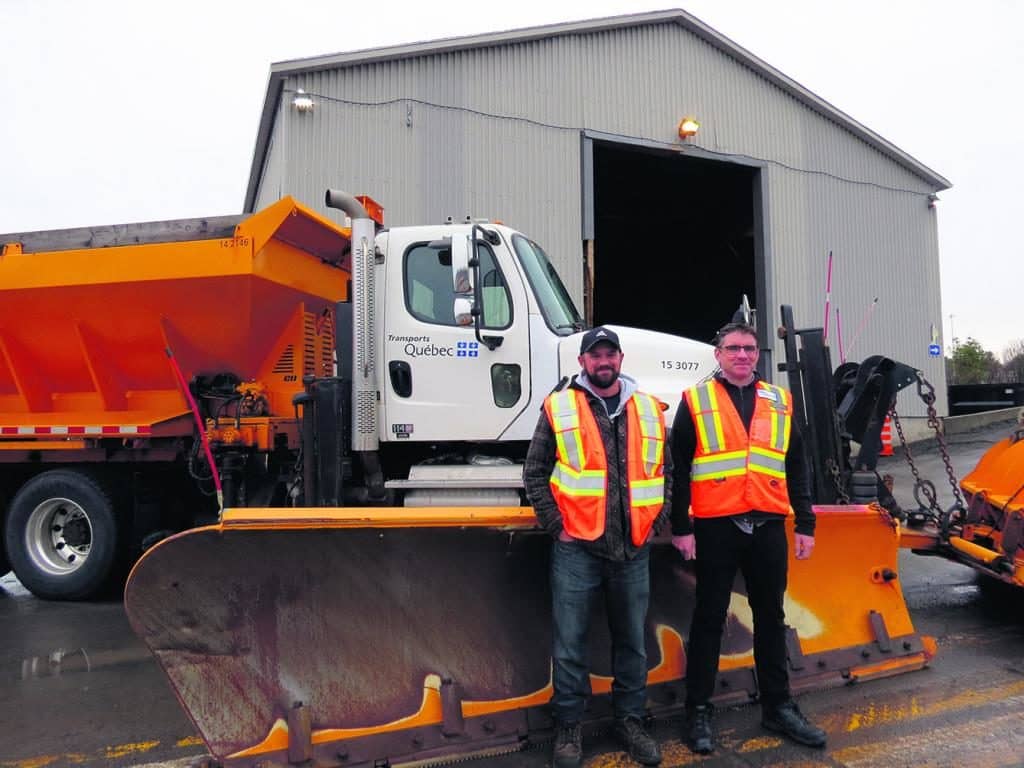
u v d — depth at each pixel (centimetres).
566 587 302
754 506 308
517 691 327
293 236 556
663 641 354
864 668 378
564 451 297
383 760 296
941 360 1650
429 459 469
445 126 1132
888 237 1591
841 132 1534
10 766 312
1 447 586
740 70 1411
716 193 1666
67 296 558
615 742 321
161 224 562
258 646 295
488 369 464
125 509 579
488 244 472
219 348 565
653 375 472
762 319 1435
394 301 470
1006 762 296
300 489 493
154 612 285
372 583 312
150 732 344
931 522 497
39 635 491
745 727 333
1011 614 504
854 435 470
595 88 1249
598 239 1988
